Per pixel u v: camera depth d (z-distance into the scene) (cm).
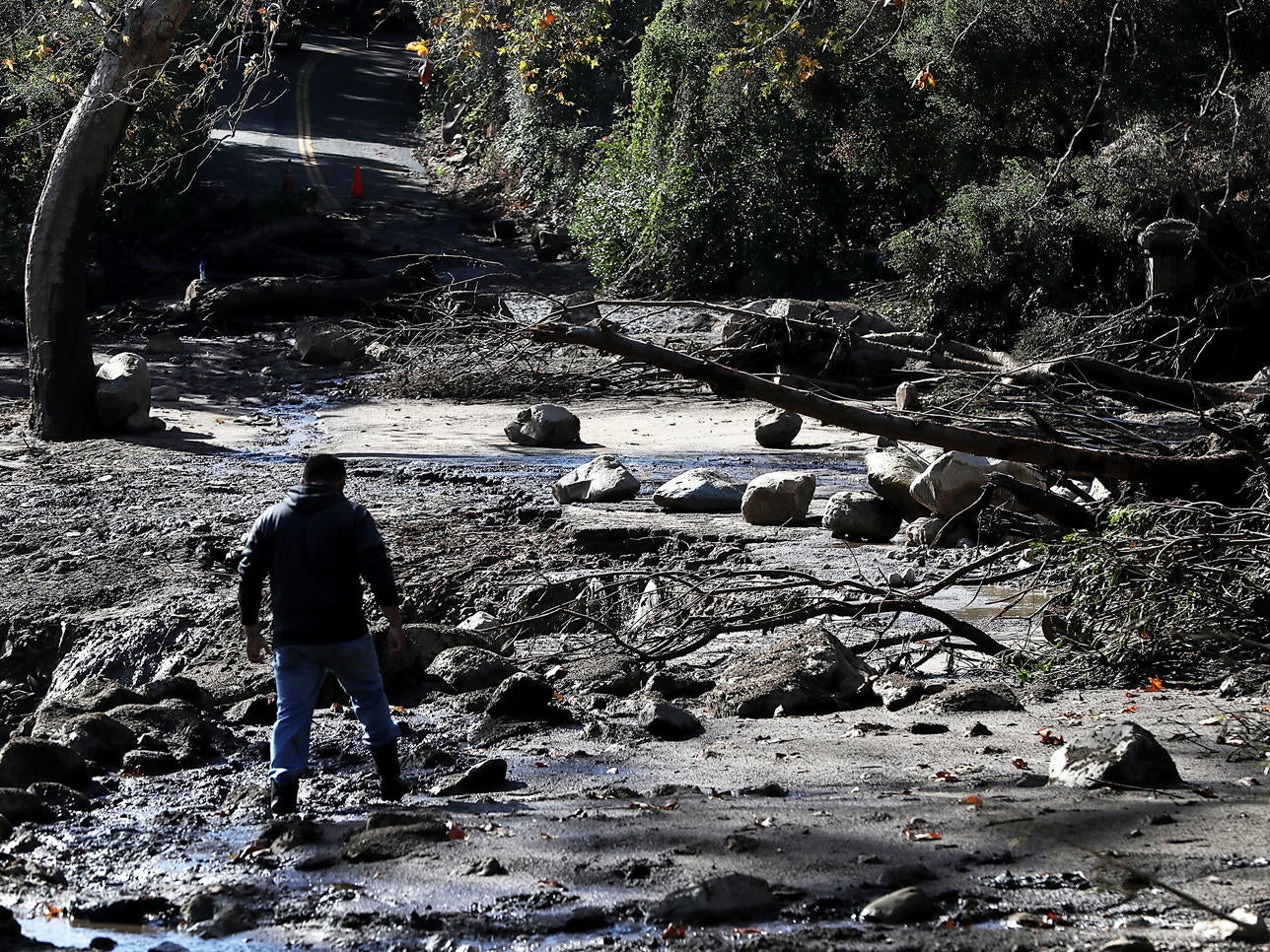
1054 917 396
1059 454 1089
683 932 398
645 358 1058
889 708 770
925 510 1412
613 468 1703
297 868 482
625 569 1266
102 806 587
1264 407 1575
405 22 9819
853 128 4088
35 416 2288
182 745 696
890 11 3575
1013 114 3562
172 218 4856
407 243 5388
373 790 614
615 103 5569
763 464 1992
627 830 507
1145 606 838
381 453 2116
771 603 1032
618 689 867
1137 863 442
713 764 638
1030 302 3031
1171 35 3066
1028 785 559
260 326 3709
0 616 1219
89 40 2480
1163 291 2789
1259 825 481
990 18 3256
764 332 2866
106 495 1720
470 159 6769
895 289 3491
